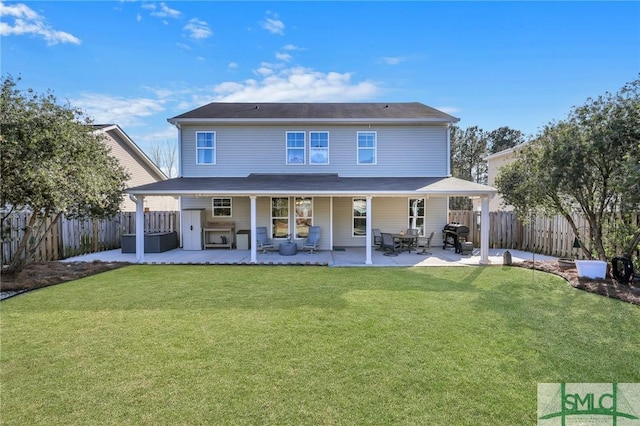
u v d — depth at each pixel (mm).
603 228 8836
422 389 3459
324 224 14688
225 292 7363
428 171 15109
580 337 4812
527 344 4566
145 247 13648
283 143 14992
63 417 3021
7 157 7078
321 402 3230
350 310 6051
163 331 5055
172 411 3098
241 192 11305
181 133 14859
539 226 13500
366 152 15094
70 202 8453
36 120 7500
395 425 2895
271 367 3918
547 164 8695
